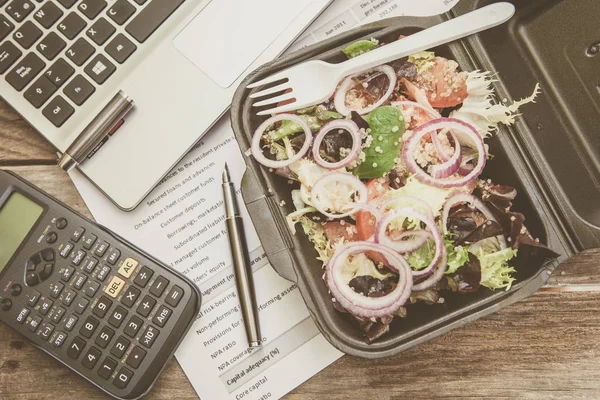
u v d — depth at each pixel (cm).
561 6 51
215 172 57
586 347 53
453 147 52
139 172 54
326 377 54
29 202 53
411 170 51
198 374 54
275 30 55
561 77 51
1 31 53
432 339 49
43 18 53
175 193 56
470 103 52
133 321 51
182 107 54
